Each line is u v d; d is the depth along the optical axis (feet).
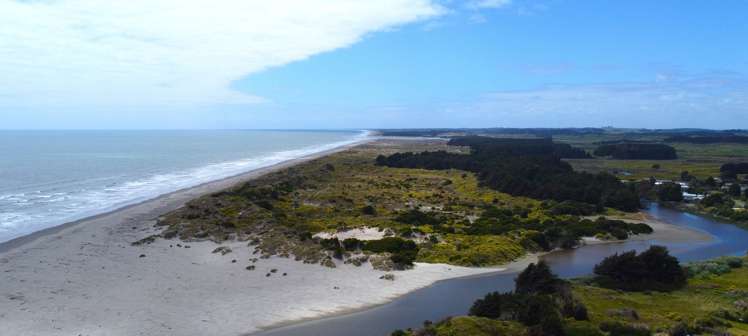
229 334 121.90
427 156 563.48
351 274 168.76
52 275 158.71
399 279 166.40
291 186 353.92
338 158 611.47
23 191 346.95
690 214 325.62
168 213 261.03
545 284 149.18
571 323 127.95
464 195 354.13
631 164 599.16
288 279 161.48
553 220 271.49
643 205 353.10
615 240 241.14
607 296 152.35
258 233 213.46
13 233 221.05
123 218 252.62
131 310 132.57
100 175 452.76
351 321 132.57
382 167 520.42
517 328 122.31
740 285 167.53
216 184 387.75
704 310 141.08
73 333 117.80
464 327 120.47
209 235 211.41
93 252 187.42
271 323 129.29
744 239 253.65
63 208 285.84
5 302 134.72
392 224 242.99
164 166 556.92
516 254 204.03
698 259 213.66
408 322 132.77
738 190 377.50
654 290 161.48
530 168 420.77
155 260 178.70
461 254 193.98
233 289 151.33
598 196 332.19
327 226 237.66
